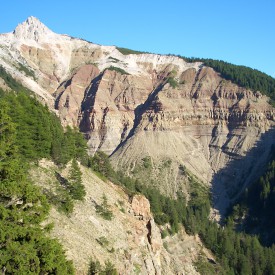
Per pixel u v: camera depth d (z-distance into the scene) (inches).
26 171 2271.2
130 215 3147.1
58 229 2042.3
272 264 4623.5
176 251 4097.0
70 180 2743.6
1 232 1097.4
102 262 2079.2
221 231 5039.4
